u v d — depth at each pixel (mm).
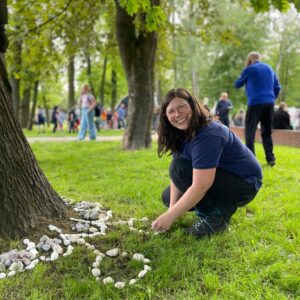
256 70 5566
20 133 2842
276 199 3850
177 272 2223
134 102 8430
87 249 2510
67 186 4531
